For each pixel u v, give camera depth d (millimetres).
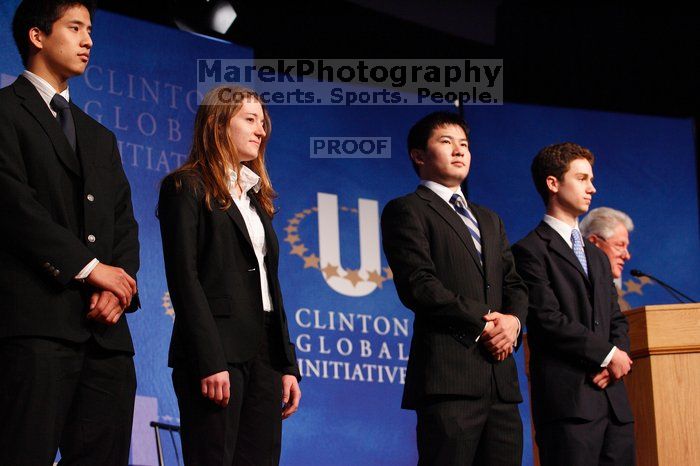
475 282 4656
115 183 4043
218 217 4145
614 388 5008
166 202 4168
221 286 4070
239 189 4340
